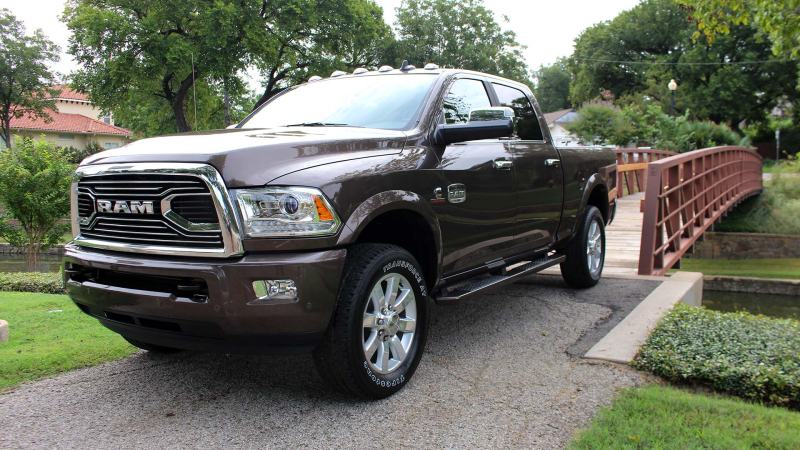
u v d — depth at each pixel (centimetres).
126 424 317
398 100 420
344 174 321
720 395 358
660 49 5197
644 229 761
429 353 420
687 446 279
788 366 363
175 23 2870
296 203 299
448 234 397
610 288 627
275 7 2920
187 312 300
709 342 413
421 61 4184
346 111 429
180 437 301
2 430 311
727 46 4497
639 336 442
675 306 525
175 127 3691
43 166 1252
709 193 1412
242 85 3186
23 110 4816
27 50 4522
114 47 2848
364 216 322
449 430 304
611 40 5319
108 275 333
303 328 300
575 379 371
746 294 1583
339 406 334
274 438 298
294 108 461
